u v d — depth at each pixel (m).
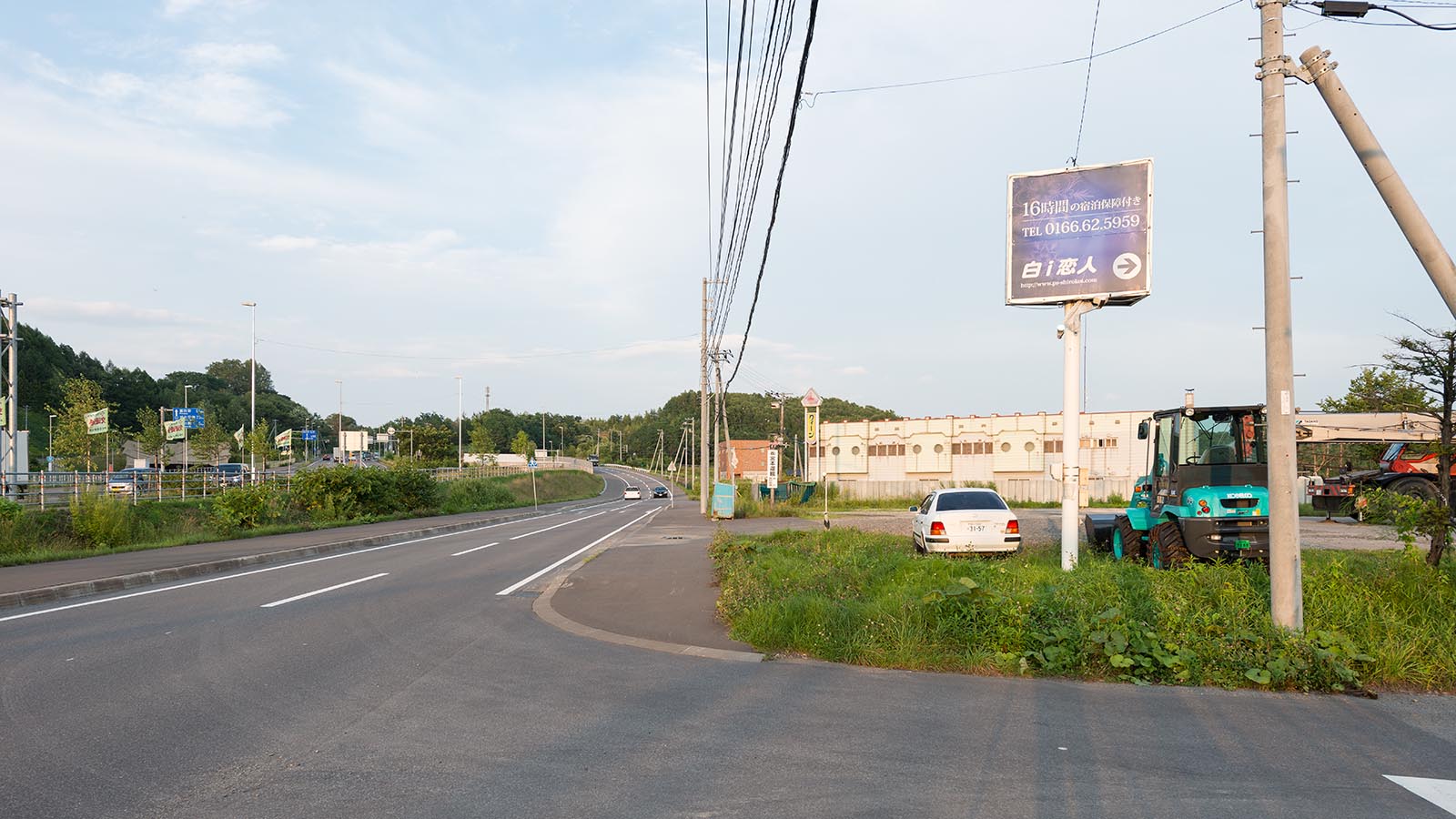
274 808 4.39
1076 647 7.59
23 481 30.67
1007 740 5.61
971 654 7.84
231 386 152.25
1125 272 13.89
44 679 7.19
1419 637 7.61
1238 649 7.39
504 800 4.53
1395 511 10.74
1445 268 7.47
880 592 10.82
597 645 8.91
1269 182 8.14
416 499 42.66
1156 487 14.53
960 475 54.38
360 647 8.70
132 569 15.64
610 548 20.55
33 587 12.66
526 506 62.03
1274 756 5.30
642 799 4.54
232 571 16.47
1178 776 4.92
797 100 7.64
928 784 4.76
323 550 21.81
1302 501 28.67
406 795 4.59
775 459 38.41
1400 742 5.62
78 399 53.53
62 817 4.25
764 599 10.14
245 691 6.84
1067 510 13.81
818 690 7.00
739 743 5.53
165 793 4.61
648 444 157.75
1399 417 23.28
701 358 41.28
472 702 6.57
